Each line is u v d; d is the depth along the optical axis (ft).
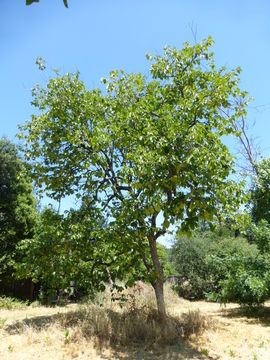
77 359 18.95
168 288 55.47
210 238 68.54
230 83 23.61
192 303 53.11
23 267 26.81
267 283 32.63
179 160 19.70
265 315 35.27
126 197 22.77
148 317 26.37
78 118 27.43
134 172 20.52
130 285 24.49
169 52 26.63
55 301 51.60
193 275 61.87
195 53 25.43
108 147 26.43
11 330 25.68
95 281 26.68
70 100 28.12
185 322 25.86
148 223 24.13
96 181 27.61
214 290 59.52
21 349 20.58
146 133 21.93
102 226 26.53
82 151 27.48
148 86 28.07
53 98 28.73
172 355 19.54
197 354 19.76
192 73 25.18
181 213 18.60
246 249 49.49
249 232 38.99
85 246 25.72
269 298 35.58
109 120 26.20
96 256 26.05
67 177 27.66
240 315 35.60
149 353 20.10
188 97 24.02
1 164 52.34
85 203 27.37
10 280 54.60
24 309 43.98
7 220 53.57
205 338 23.08
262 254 35.55
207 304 51.26
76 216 26.78
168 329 23.04
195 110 22.49
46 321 27.68
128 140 24.11
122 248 24.72
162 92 26.48
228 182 21.44
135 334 23.26
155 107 25.81
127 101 27.94
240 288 33.83
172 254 71.10
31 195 56.29
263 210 36.50
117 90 28.50
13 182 53.93
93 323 23.81
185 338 23.06
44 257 26.09
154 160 19.20
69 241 25.57
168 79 26.53
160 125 22.45
